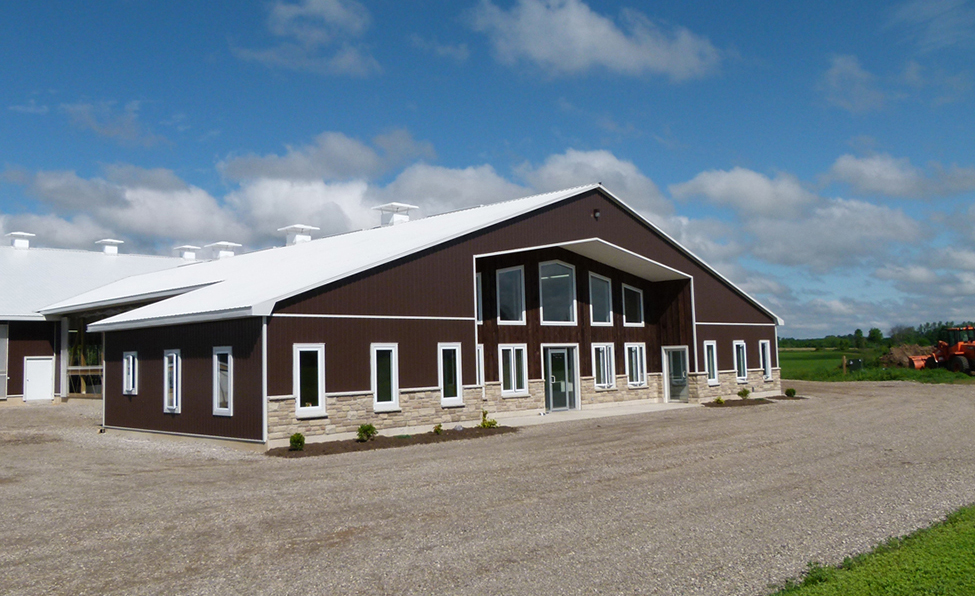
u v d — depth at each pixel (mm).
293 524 9016
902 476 11828
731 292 31016
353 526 8875
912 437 16672
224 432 17047
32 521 9414
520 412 24078
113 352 21391
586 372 26688
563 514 9383
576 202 24281
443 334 19859
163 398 19172
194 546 8102
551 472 12500
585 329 26797
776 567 7168
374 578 6953
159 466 14109
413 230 24172
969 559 6980
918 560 7020
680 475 12102
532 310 25094
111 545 8203
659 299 29906
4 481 12555
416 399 19000
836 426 19078
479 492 10828
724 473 12258
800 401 28953
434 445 16656
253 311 15906
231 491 11195
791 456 14039
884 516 9141
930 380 38875
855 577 6578
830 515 9227
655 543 8031
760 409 25203
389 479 12047
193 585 6832
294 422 16469
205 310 17453
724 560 7418
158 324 19125
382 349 18391
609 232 25484
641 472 12414
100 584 6898
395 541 8188
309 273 19188
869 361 52125
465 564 7344
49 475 13125
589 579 6875
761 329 32562
